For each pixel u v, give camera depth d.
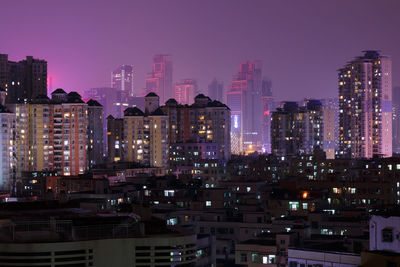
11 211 98.44
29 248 70.44
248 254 140.50
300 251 103.81
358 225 166.25
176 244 75.25
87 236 75.50
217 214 194.25
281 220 178.25
